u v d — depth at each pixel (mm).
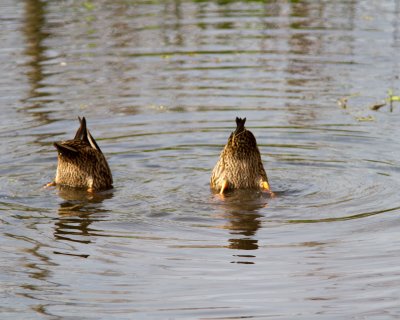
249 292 18016
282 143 29391
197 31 45469
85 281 18703
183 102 33906
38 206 24109
